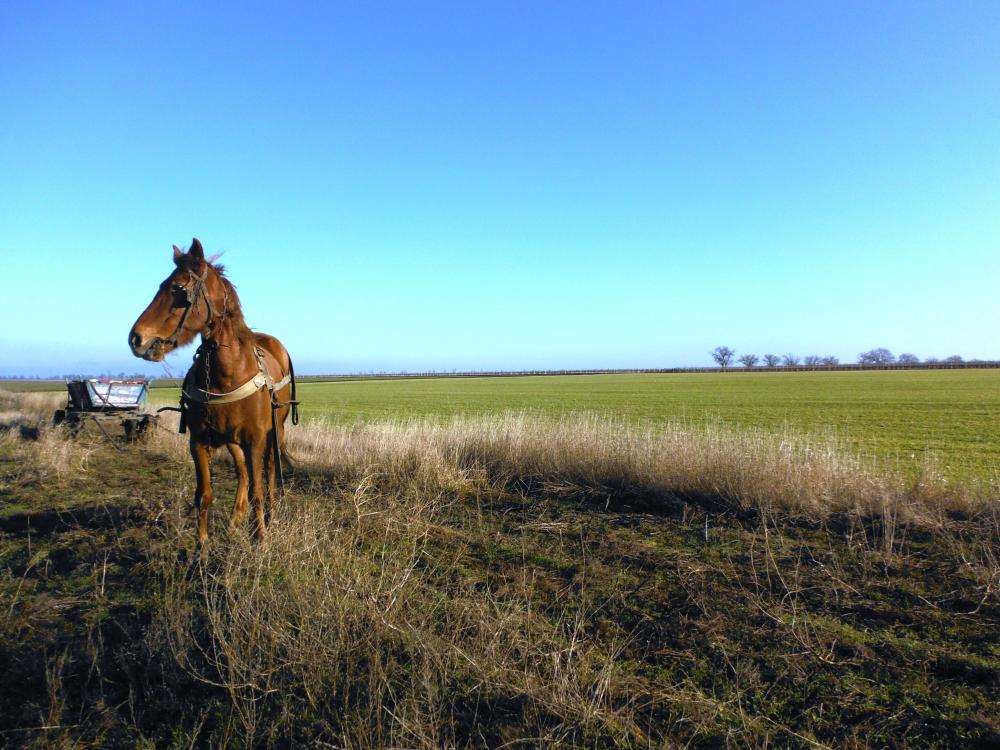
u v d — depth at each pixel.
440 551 5.76
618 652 3.84
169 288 5.09
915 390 40.53
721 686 3.51
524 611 4.38
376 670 3.41
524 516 7.11
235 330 5.55
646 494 7.89
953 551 5.52
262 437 5.75
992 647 3.89
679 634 4.09
